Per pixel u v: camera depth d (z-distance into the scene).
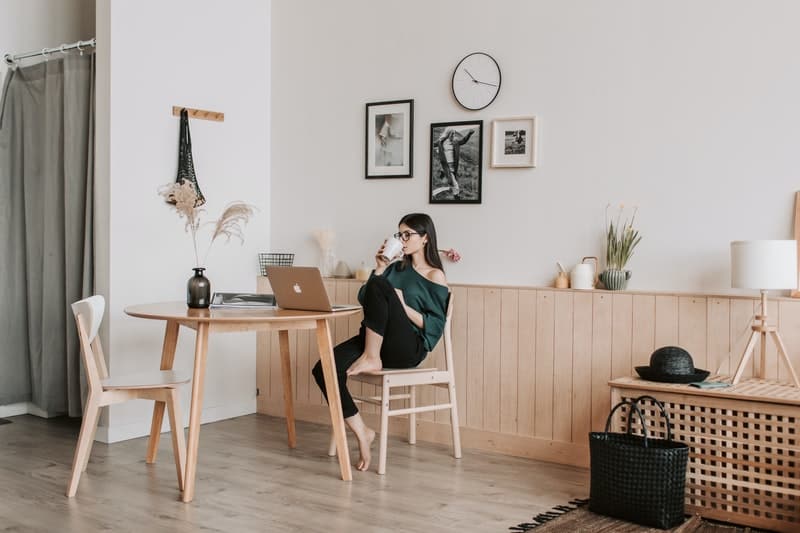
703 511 3.05
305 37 4.80
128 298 4.16
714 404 3.03
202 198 4.45
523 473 3.62
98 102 4.11
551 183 3.99
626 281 3.76
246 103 4.78
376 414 4.39
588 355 3.75
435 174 4.32
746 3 3.51
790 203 3.42
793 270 3.13
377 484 3.39
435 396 4.20
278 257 4.85
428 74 4.35
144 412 4.23
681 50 3.66
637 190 3.77
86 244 4.14
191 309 3.56
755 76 3.50
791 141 3.42
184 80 4.42
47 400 4.38
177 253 4.40
